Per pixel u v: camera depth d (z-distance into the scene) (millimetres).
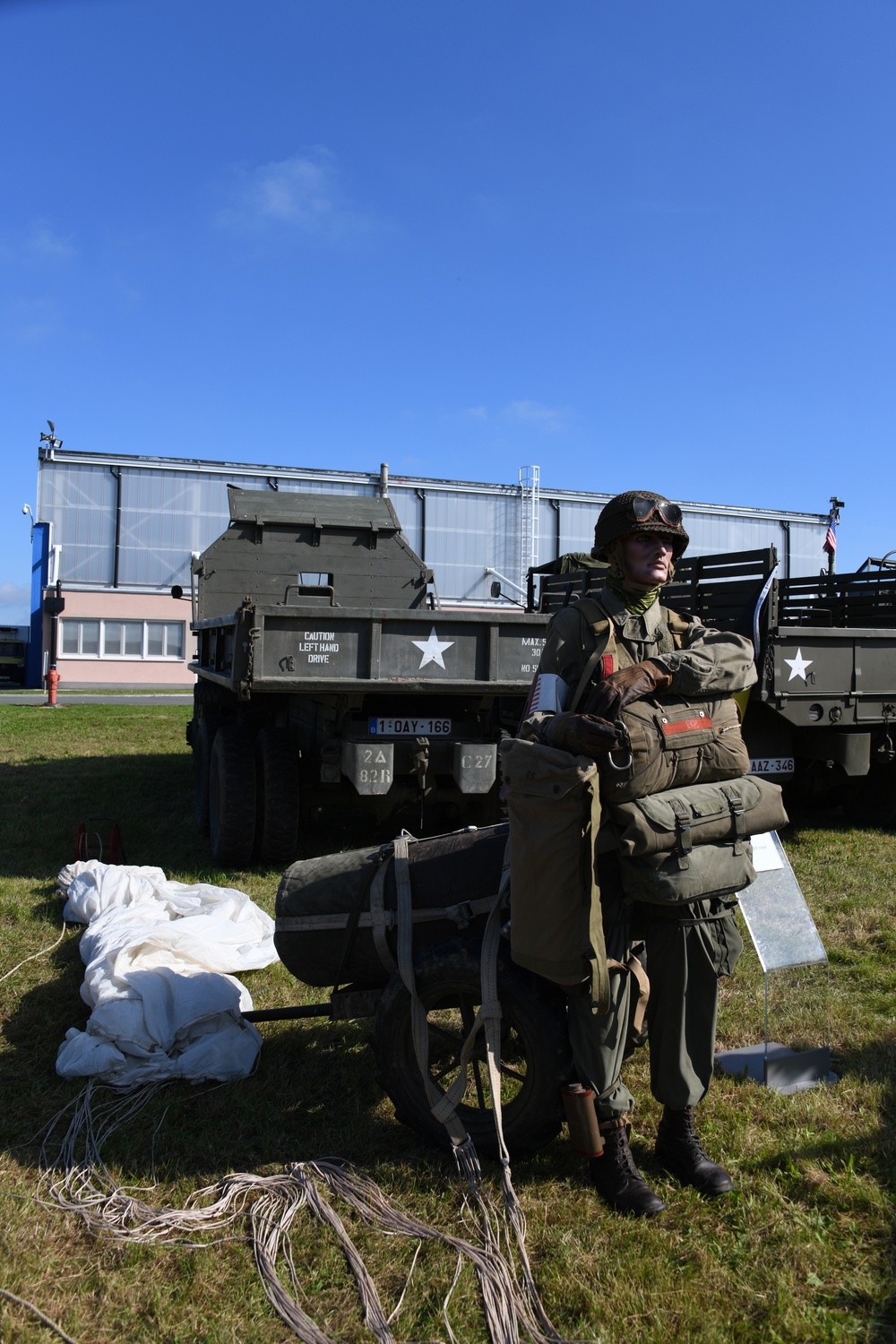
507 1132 2613
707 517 35531
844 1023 3566
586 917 2273
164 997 3324
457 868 2859
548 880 2281
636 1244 2309
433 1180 2602
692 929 2479
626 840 2336
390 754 5312
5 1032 3541
